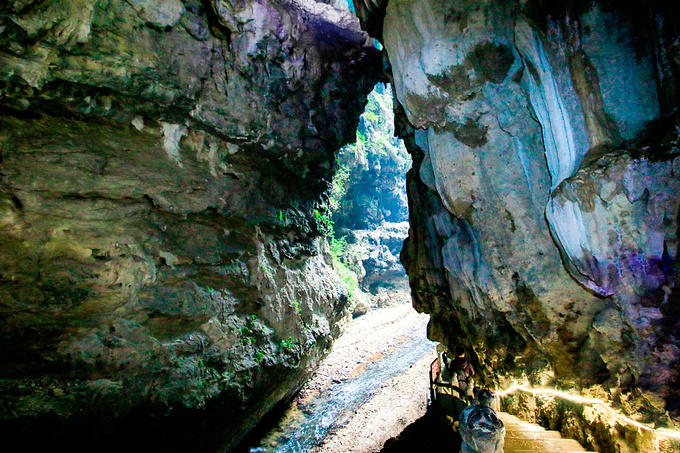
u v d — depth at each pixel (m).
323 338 13.48
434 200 8.67
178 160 8.92
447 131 6.45
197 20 8.02
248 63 9.09
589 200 4.23
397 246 33.25
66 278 6.98
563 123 4.73
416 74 6.12
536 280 5.91
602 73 4.28
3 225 6.43
